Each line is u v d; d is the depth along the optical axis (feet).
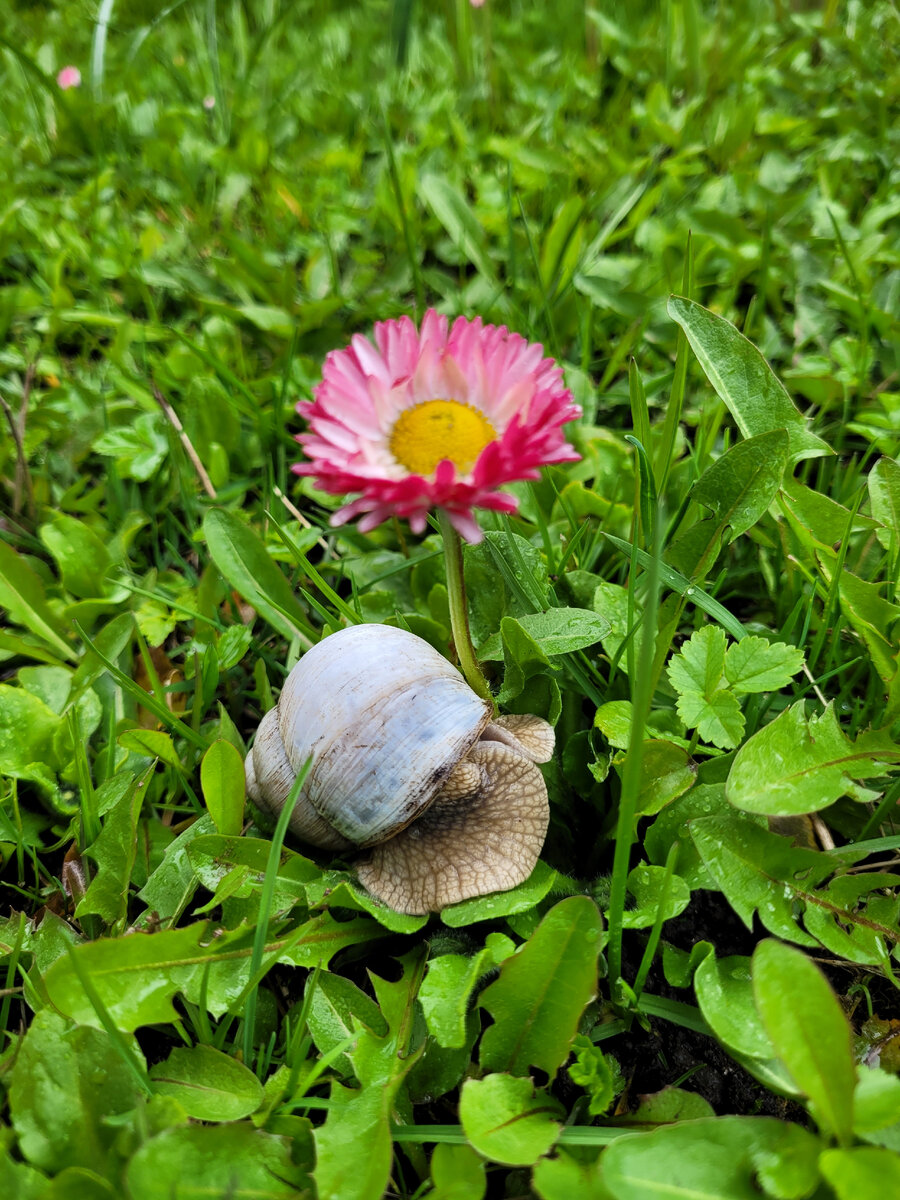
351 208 0.94
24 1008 0.44
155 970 0.39
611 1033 0.40
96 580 0.62
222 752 0.43
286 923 0.43
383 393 0.43
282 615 0.56
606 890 0.44
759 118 1.01
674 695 0.51
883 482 0.53
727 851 0.41
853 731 0.50
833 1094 0.32
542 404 0.41
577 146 1.02
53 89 1.09
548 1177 0.32
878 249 0.80
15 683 0.61
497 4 1.43
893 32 1.13
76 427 0.73
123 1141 0.34
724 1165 0.32
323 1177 0.33
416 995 0.41
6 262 0.95
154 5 1.46
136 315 0.89
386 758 0.43
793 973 0.33
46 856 0.51
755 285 0.82
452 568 0.44
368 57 1.28
